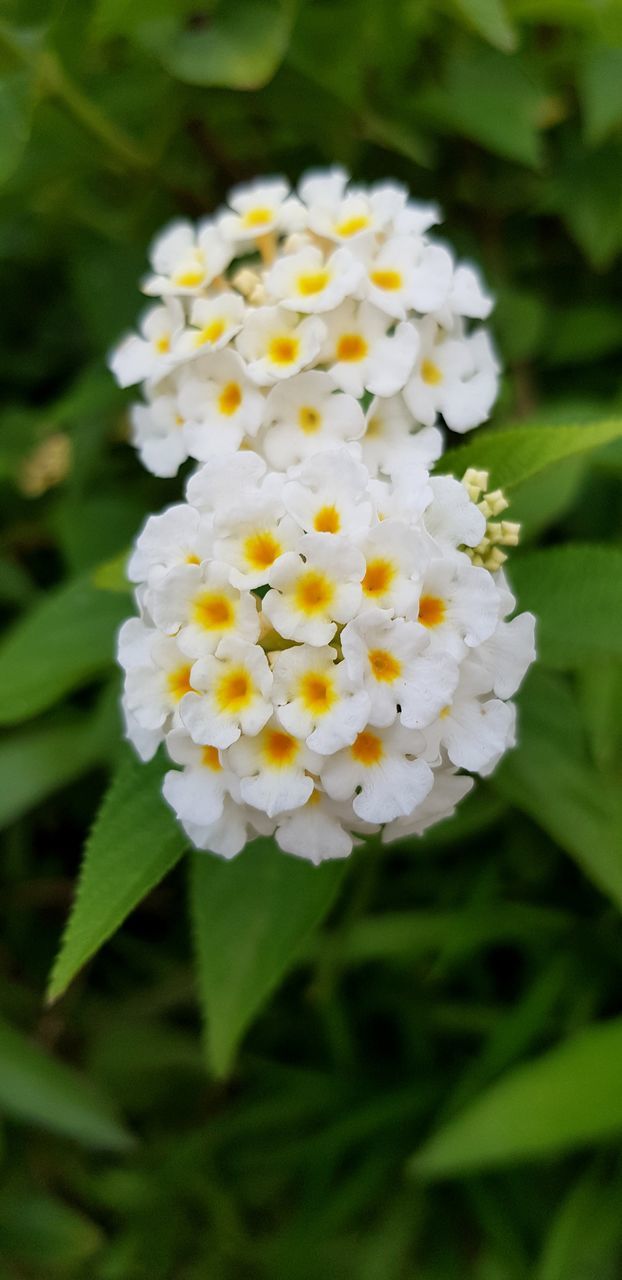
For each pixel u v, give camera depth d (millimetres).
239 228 98
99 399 131
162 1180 143
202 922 94
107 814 82
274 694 74
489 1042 130
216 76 108
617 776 100
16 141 112
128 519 139
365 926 132
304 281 90
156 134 125
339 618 73
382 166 135
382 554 74
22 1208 139
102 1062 148
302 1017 149
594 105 121
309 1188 139
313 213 96
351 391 88
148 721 79
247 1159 144
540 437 88
